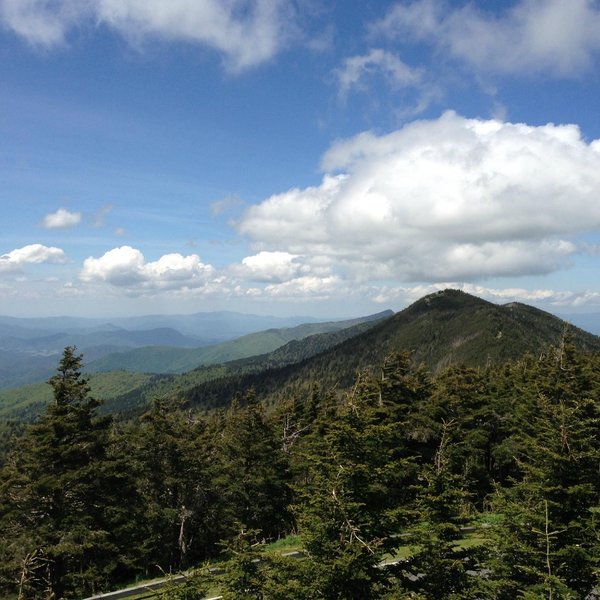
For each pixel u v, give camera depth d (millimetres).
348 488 13766
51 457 28219
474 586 14195
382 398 38719
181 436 37312
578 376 40844
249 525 37438
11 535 27203
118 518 29797
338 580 12844
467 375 47750
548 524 14562
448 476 15203
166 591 13836
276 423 51031
